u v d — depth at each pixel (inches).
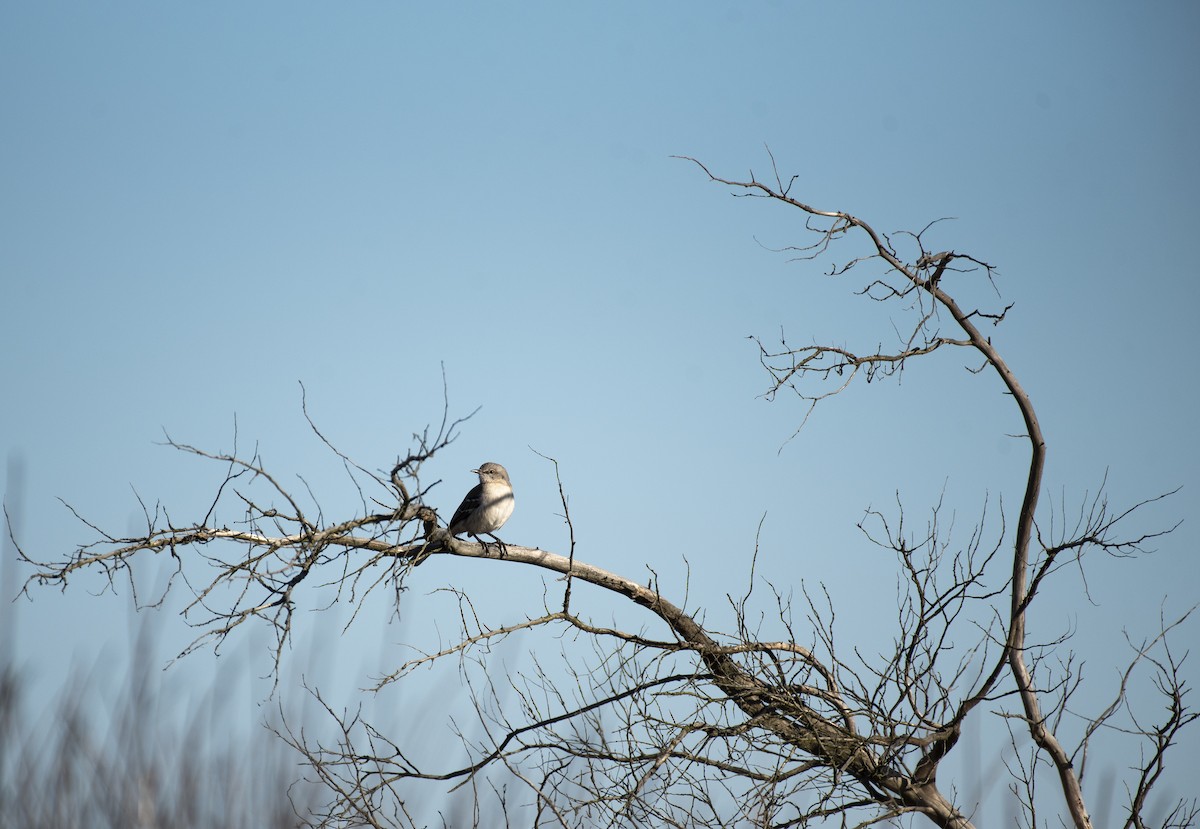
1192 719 527.2
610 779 517.0
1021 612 557.6
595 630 565.9
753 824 492.4
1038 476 592.1
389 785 459.5
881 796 534.6
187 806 278.7
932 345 591.5
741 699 569.0
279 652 516.7
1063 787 548.7
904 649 543.8
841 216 581.6
